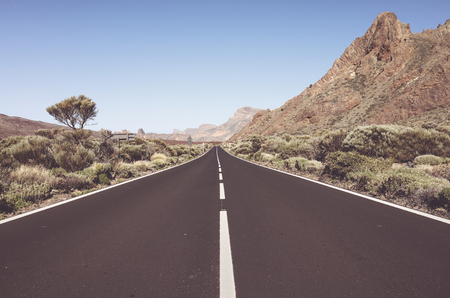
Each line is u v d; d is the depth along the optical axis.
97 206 6.11
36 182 7.89
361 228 4.32
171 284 2.54
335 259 3.11
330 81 105.56
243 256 3.19
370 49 95.94
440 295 2.34
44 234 4.10
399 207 5.86
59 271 2.83
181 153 41.69
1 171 8.17
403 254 3.26
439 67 61.97
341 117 78.88
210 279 2.63
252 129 142.25
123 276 2.71
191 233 4.10
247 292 2.38
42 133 24.36
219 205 6.14
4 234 4.11
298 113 100.94
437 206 5.76
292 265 2.94
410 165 12.41
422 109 58.28
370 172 8.43
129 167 13.39
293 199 6.80
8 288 2.48
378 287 2.47
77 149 12.01
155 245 3.59
